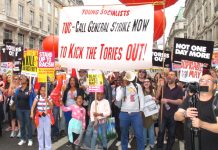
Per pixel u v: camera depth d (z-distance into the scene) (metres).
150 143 7.93
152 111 7.75
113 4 6.56
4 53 11.84
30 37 53.78
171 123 7.31
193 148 3.38
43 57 7.50
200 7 50.81
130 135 9.34
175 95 7.31
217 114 3.39
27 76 8.84
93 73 7.05
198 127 3.29
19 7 49.22
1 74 11.75
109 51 6.55
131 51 6.44
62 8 6.85
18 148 8.31
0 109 9.78
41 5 57.16
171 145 7.38
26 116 8.64
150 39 6.36
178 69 10.68
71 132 7.57
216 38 37.72
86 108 8.66
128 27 6.47
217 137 3.36
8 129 10.73
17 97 8.71
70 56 6.77
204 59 7.02
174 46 7.20
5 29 45.50
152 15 6.36
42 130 7.40
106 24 6.57
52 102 8.11
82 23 6.71
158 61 11.15
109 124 7.51
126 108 6.98
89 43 6.65
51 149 7.76
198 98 3.53
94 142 7.28
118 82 9.12
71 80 8.52
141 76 8.69
